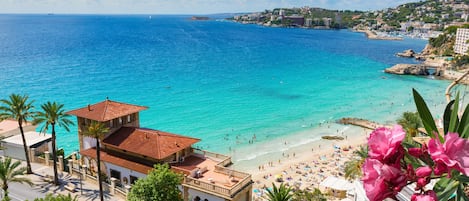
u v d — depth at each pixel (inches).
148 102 4534.9
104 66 6865.2
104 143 1979.6
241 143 3319.4
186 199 1658.5
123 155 1940.2
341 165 2832.2
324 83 5713.6
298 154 3080.7
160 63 7381.9
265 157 3026.6
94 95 4758.9
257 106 4434.1
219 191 1568.7
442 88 5378.9
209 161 1897.1
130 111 2094.0
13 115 2027.6
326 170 2768.2
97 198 1870.1
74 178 2076.8
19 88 4953.3
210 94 4960.6
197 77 6043.3
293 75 6314.0
